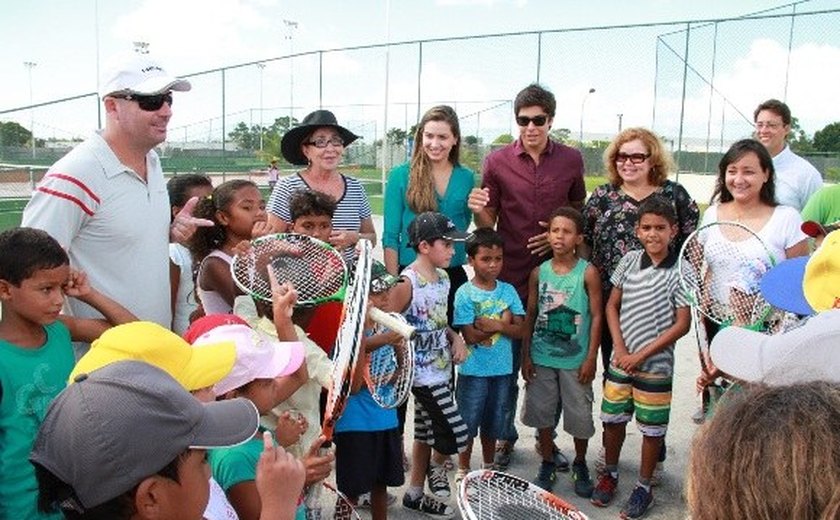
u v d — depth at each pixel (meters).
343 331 2.53
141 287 3.21
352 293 2.55
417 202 4.76
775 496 0.96
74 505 1.43
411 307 4.06
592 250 4.77
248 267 3.17
